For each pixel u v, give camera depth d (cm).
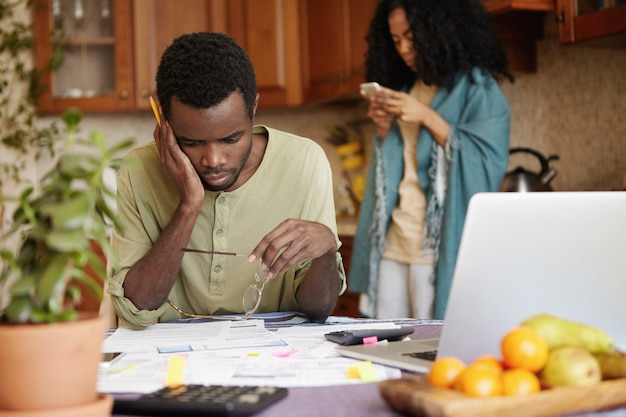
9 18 424
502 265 90
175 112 136
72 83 424
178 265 147
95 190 75
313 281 148
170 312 163
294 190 159
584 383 82
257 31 411
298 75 408
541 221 90
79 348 73
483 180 255
